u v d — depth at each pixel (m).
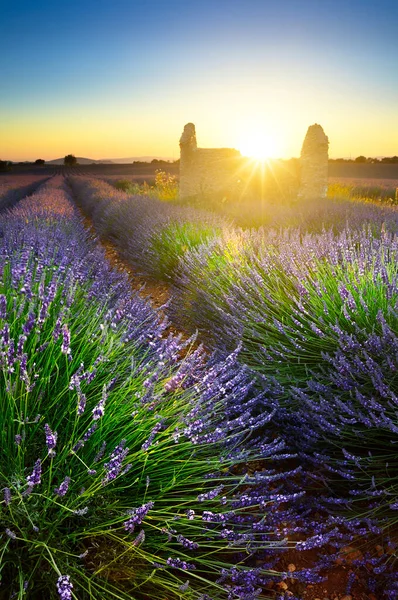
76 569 1.80
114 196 20.56
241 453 2.50
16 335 2.66
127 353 3.14
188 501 2.18
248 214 12.41
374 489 2.64
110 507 2.03
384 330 2.95
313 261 4.57
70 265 4.61
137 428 2.29
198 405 2.45
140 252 9.55
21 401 2.07
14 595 1.70
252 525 2.27
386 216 9.80
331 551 2.42
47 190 28.00
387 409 2.86
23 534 1.80
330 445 2.98
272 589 2.21
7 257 4.06
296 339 3.54
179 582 1.99
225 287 4.95
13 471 1.96
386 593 2.12
